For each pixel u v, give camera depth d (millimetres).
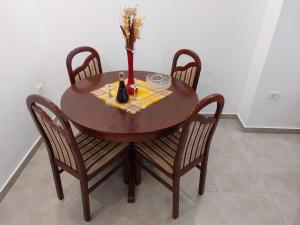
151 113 1544
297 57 2260
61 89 2727
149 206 1787
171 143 1680
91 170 1491
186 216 1721
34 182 1957
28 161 2158
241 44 2469
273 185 2008
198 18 2332
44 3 2246
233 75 2643
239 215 1742
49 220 1669
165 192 1899
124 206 1781
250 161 2256
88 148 1617
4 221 1655
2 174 1830
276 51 2236
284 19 2076
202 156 1663
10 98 1912
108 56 2531
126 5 2268
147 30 2387
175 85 1937
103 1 2246
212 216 1727
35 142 2318
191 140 1401
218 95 1242
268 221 1709
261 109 2557
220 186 1976
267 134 2656
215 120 1415
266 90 2445
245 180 2043
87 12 2301
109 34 2408
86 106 1604
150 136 1417
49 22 2344
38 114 1283
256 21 2348
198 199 1854
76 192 1876
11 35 1899
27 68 2143
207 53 2516
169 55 2529
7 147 1889
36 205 1769
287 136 2633
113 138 1406
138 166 1858
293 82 2391
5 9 1819
